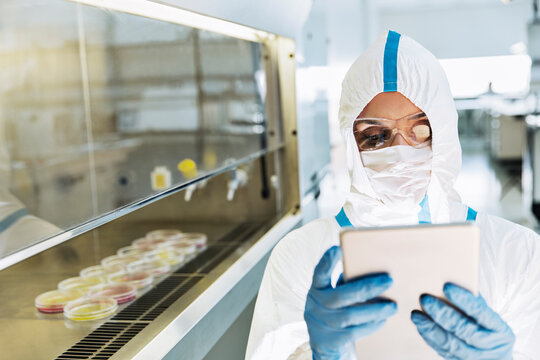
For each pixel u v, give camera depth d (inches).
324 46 147.3
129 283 69.4
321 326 37.1
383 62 43.8
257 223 102.5
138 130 103.4
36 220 48.8
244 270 73.8
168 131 103.5
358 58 46.5
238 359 70.1
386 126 45.4
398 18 436.1
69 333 56.6
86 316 59.2
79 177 96.1
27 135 84.7
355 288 34.3
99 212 72.4
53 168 90.1
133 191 101.0
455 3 413.4
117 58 101.1
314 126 123.1
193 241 89.4
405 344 35.8
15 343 55.2
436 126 44.2
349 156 48.1
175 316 58.5
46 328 58.4
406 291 35.0
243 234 95.0
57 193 90.0
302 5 93.4
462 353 35.0
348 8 324.5
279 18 83.7
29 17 80.8
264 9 74.4
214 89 101.7
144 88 102.8
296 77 98.4
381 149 45.4
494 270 44.6
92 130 99.5
